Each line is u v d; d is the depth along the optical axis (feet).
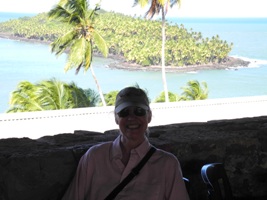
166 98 103.04
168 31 295.69
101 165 7.59
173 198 7.54
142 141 7.64
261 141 10.44
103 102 98.78
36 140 9.57
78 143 9.45
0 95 243.81
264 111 71.15
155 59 285.84
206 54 296.92
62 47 106.73
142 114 7.56
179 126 11.50
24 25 417.28
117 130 11.27
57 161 8.23
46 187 8.19
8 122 57.57
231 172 10.25
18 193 8.04
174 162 7.63
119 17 307.58
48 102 76.38
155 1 109.40
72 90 78.54
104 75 280.10
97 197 7.52
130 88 7.80
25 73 290.56
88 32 104.99
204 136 10.18
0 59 329.52
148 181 7.47
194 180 9.81
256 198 10.53
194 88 101.86
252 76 302.86
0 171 7.92
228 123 12.04
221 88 269.23
